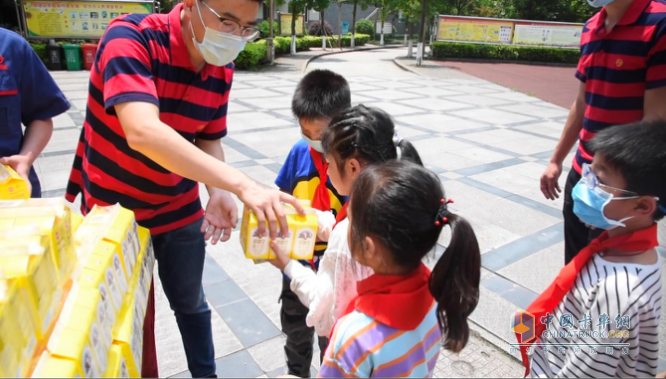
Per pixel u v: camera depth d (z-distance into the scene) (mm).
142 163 1727
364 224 1162
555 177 2689
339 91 1796
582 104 2529
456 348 1127
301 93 1793
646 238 1467
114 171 1763
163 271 2004
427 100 10742
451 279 1103
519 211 4484
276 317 2818
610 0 2148
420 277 1221
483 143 7055
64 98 2268
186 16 1654
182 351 2506
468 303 1104
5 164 1951
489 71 17797
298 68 16484
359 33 35281
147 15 1688
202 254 2068
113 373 951
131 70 1495
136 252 1414
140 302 1326
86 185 1852
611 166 1481
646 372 1521
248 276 3244
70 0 13602
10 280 797
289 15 23391
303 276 1445
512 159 6242
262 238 1421
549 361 1656
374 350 1155
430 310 1262
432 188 1157
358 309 1221
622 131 1491
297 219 1467
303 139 2031
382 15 30828
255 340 2619
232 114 8328
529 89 13648
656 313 1457
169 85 1694
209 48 1622
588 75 2375
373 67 17875
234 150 6129
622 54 2186
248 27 1646
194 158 1376
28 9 13500
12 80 2018
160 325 2717
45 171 5047
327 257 1492
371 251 1180
